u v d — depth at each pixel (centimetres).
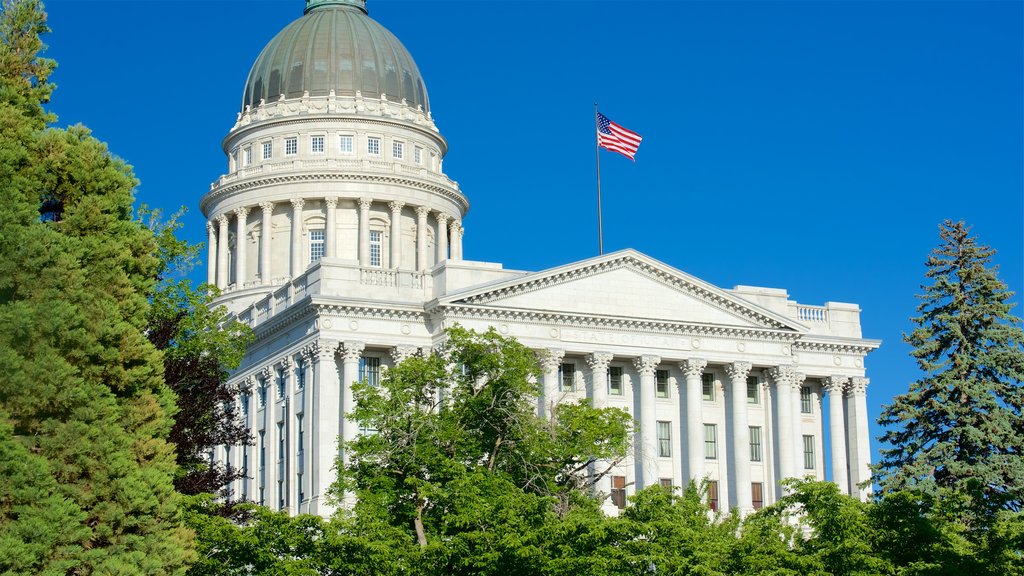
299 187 14088
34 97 5691
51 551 4941
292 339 10925
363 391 7869
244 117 14912
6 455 4938
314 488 10238
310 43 14925
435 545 6500
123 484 5206
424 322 10731
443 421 7619
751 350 11500
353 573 6450
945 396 10094
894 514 7144
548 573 6469
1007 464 9788
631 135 11688
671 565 6781
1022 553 7381
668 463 11256
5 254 5178
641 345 11125
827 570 7000
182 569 5291
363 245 14025
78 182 5559
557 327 10875
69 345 5272
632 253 11112
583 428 8062
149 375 5625
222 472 8006
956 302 10262
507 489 7200
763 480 11556
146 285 5706
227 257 14375
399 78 15038
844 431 12081
